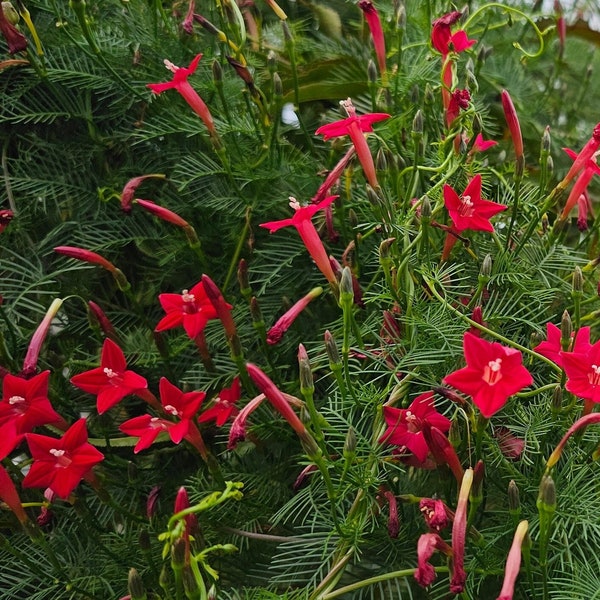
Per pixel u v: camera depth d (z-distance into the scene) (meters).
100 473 0.43
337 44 0.55
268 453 0.47
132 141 0.50
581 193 0.45
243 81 0.51
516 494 0.38
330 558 0.42
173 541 0.36
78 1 0.46
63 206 0.49
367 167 0.44
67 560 0.45
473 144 0.46
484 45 0.55
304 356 0.39
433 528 0.37
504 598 0.34
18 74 0.50
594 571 0.40
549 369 0.44
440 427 0.41
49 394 0.46
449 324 0.43
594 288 0.47
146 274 0.49
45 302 0.49
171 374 0.46
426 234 0.43
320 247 0.43
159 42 0.50
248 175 0.49
